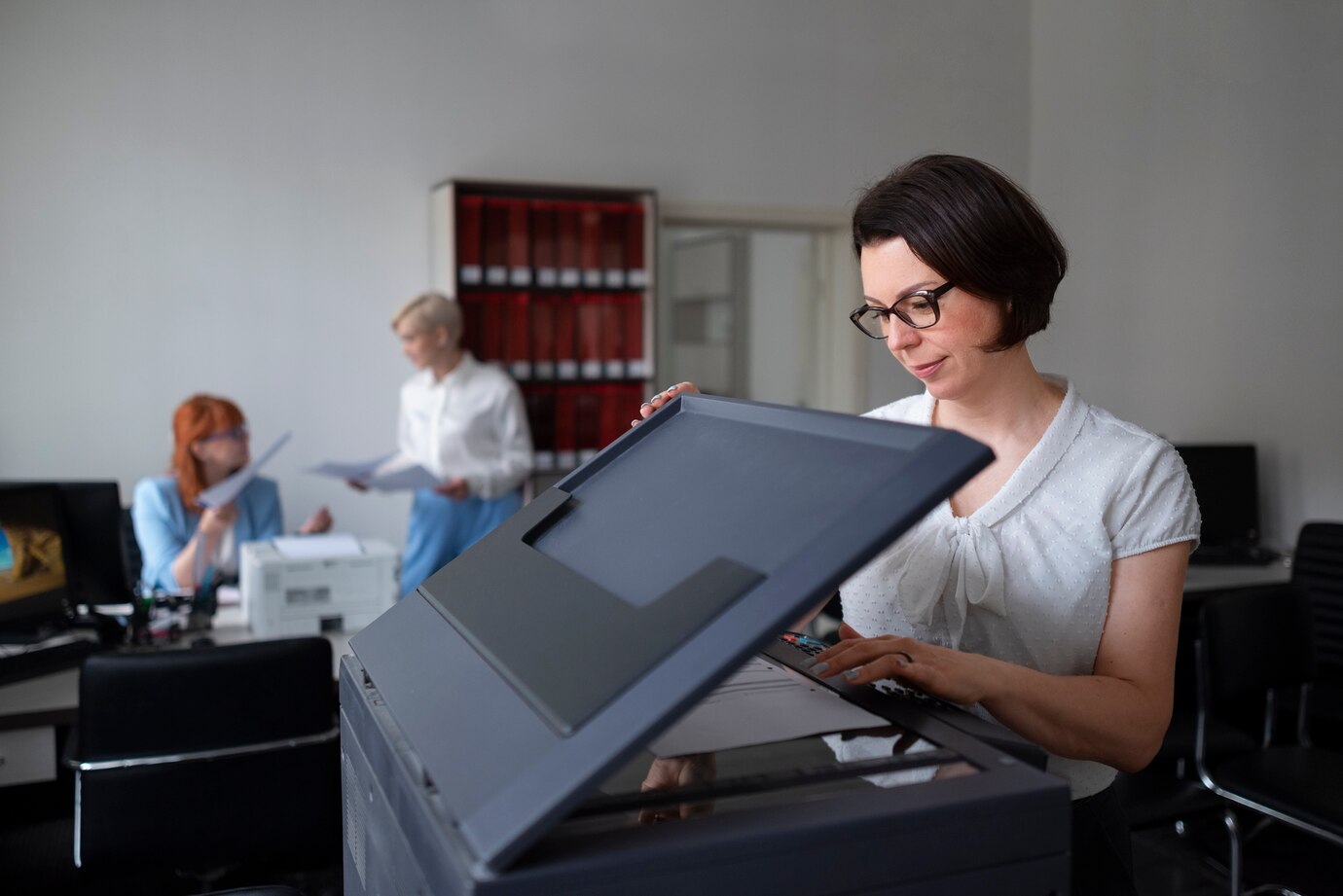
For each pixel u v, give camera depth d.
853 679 0.83
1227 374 4.56
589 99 4.91
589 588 0.71
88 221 4.21
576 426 4.71
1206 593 3.61
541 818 0.53
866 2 5.38
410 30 4.61
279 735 2.14
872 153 5.43
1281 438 4.34
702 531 0.71
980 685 0.85
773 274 6.86
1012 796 0.60
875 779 0.63
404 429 4.23
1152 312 4.93
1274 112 4.32
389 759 0.67
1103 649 1.03
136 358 4.31
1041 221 0.95
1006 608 1.04
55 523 2.71
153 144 4.28
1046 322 0.99
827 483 0.67
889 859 0.58
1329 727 3.56
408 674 0.76
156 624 2.76
